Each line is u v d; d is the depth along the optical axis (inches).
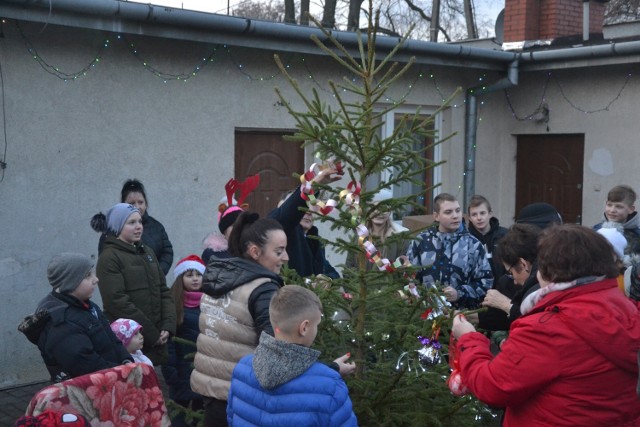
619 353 96.4
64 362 149.2
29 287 252.2
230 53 298.4
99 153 266.4
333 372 109.6
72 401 120.3
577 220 391.5
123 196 248.1
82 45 259.3
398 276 146.3
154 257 209.6
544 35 399.9
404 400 138.9
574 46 363.3
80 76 259.8
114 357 158.6
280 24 282.7
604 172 374.6
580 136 387.9
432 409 137.9
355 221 140.0
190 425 200.5
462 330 117.9
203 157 294.4
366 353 147.1
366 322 147.6
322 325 143.6
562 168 397.1
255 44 284.0
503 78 378.0
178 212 288.5
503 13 451.5
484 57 358.9
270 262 137.3
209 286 136.1
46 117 252.7
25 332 152.9
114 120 269.4
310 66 323.0
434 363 134.1
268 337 110.0
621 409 98.5
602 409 98.2
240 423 112.0
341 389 108.6
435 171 387.2
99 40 263.3
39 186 252.5
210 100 294.5
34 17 231.0
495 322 162.7
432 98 374.6
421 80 368.5
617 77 364.5
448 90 381.1
